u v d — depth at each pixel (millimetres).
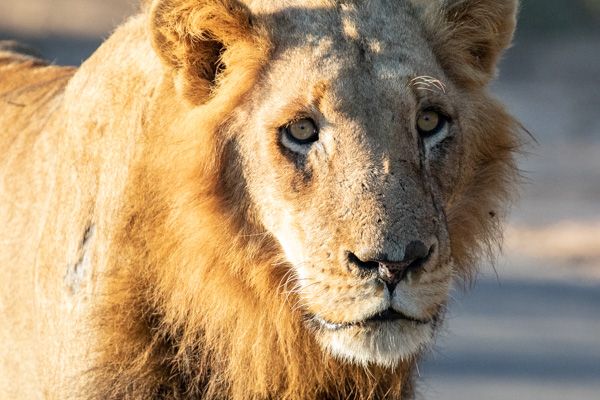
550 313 23969
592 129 47938
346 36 9180
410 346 8711
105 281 9688
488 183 10195
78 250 10102
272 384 9891
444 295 8828
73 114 10461
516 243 30125
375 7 9453
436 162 9297
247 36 9461
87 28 65875
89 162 10156
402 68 9086
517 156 10656
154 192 9656
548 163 41562
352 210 8602
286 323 9555
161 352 9734
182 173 9547
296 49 9242
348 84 8953
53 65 14008
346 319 8648
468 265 10242
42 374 10617
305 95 9031
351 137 8828
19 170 11547
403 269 8523
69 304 10062
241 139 9375
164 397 9727
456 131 9445
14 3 68375
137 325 9648
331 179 8828
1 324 11352
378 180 8648
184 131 9586
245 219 9453
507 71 61500
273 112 9148
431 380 19047
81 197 10195
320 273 8758
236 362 9758
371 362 9734
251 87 9375
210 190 9508
